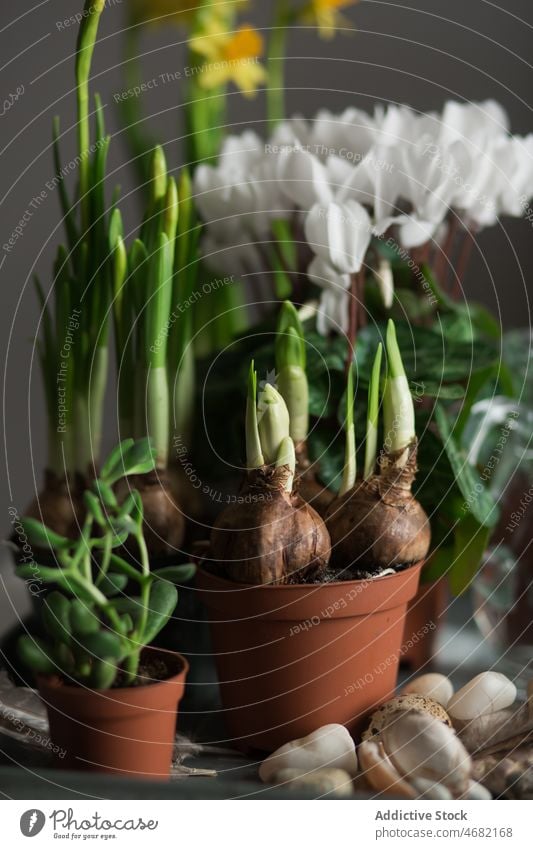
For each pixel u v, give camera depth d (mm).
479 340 788
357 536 684
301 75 1166
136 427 733
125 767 637
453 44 1146
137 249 722
